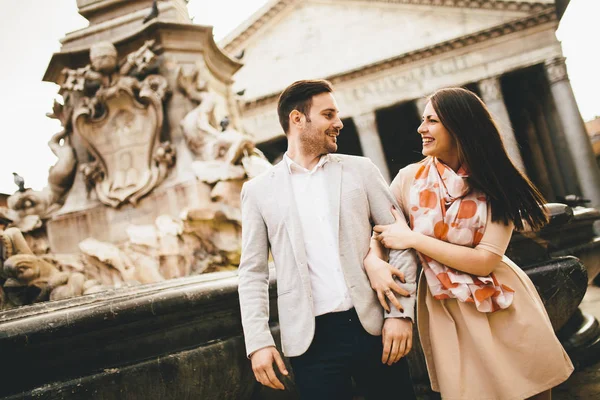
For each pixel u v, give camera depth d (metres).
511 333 1.57
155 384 1.63
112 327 1.58
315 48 28.00
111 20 5.87
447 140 1.67
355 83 27.52
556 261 2.65
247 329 1.53
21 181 5.57
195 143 5.21
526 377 1.54
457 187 1.61
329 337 1.50
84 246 4.73
